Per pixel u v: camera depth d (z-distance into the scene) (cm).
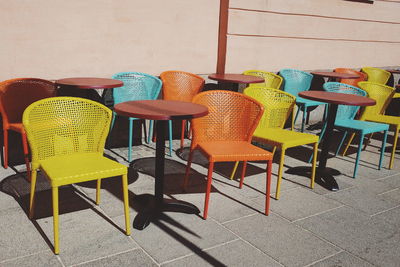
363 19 756
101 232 285
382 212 351
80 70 479
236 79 504
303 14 659
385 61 841
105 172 263
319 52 710
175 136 568
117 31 495
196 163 451
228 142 353
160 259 256
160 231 292
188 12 548
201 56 580
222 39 584
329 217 334
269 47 634
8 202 324
